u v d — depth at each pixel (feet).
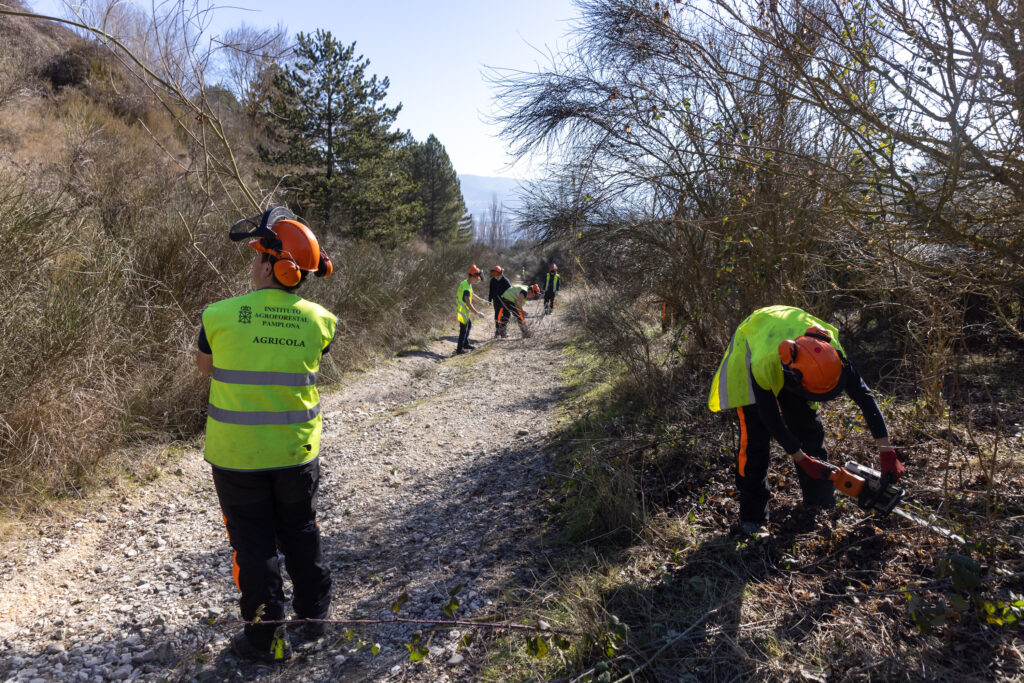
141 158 30.42
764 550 9.89
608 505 11.65
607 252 18.44
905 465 11.82
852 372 9.02
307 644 9.42
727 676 7.29
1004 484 10.36
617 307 19.25
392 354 37.50
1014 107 8.18
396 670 8.48
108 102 42.45
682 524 11.05
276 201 29.60
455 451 19.12
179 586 11.46
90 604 10.89
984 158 8.56
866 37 9.16
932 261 11.24
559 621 8.44
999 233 9.82
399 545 12.98
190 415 19.60
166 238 23.06
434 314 49.73
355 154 60.85
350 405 26.84
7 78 34.60
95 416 16.10
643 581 9.36
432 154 125.29
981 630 7.47
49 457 14.62
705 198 16.05
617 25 13.76
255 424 8.49
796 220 13.26
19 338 15.42
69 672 8.87
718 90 15.25
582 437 17.19
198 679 8.63
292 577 9.32
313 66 58.54
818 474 9.13
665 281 18.67
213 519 14.52
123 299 20.39
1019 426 12.00
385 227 63.10
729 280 16.33
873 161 9.23
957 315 12.47
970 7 7.86
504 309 44.32
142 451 17.57
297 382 8.80
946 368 13.19
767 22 10.07
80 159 26.89
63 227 18.97
